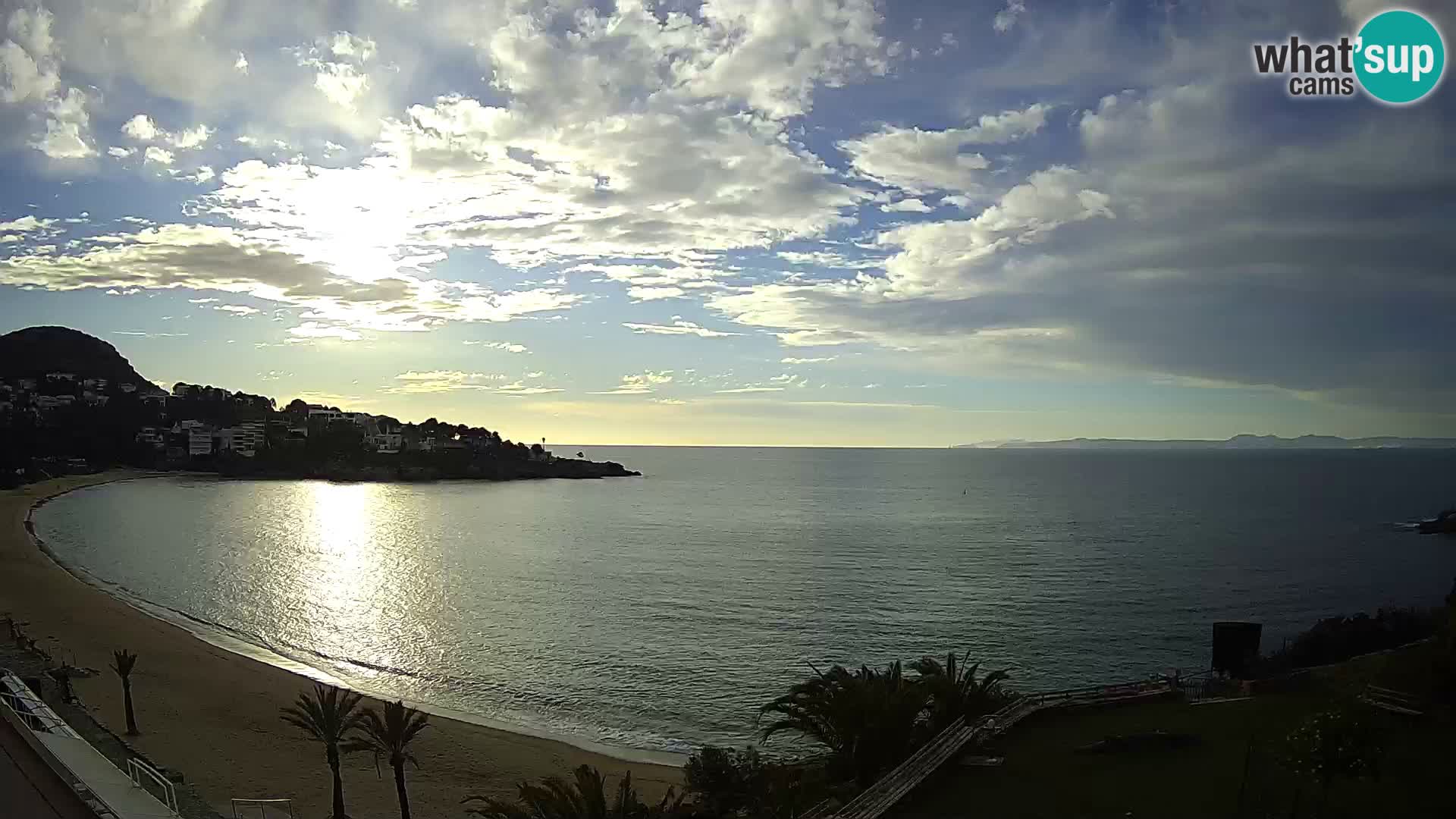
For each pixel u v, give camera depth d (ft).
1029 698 97.86
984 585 297.33
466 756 129.49
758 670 188.75
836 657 199.82
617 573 331.57
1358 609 250.16
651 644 213.46
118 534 435.12
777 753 136.36
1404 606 246.47
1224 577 307.78
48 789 60.03
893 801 69.15
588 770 78.28
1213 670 123.75
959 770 76.89
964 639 217.77
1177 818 62.90
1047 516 549.95
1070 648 207.10
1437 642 91.04
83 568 321.73
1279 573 314.35
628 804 78.89
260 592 285.43
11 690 101.35
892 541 424.87
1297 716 85.97
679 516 577.84
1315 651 147.64
